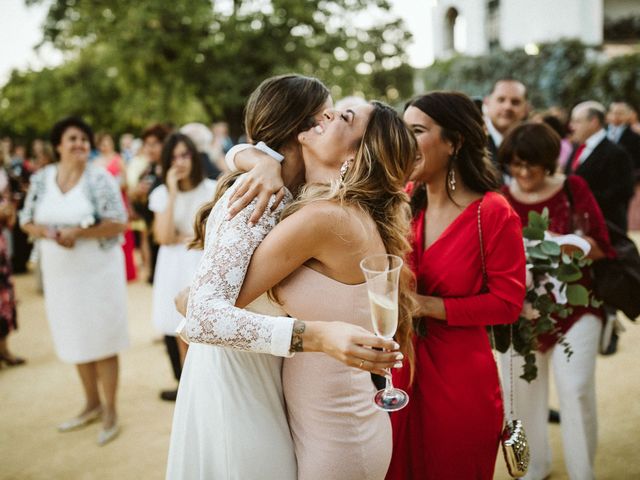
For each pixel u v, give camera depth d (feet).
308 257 4.69
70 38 62.34
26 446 11.34
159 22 54.13
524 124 8.77
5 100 79.51
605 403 11.85
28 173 29.89
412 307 5.80
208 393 5.08
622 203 12.47
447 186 6.65
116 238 11.57
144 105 55.36
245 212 4.76
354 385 5.04
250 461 4.91
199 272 4.63
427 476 6.47
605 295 8.52
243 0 57.26
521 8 64.75
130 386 14.21
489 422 6.24
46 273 11.30
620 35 63.21
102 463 10.57
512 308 6.22
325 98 5.60
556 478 9.32
